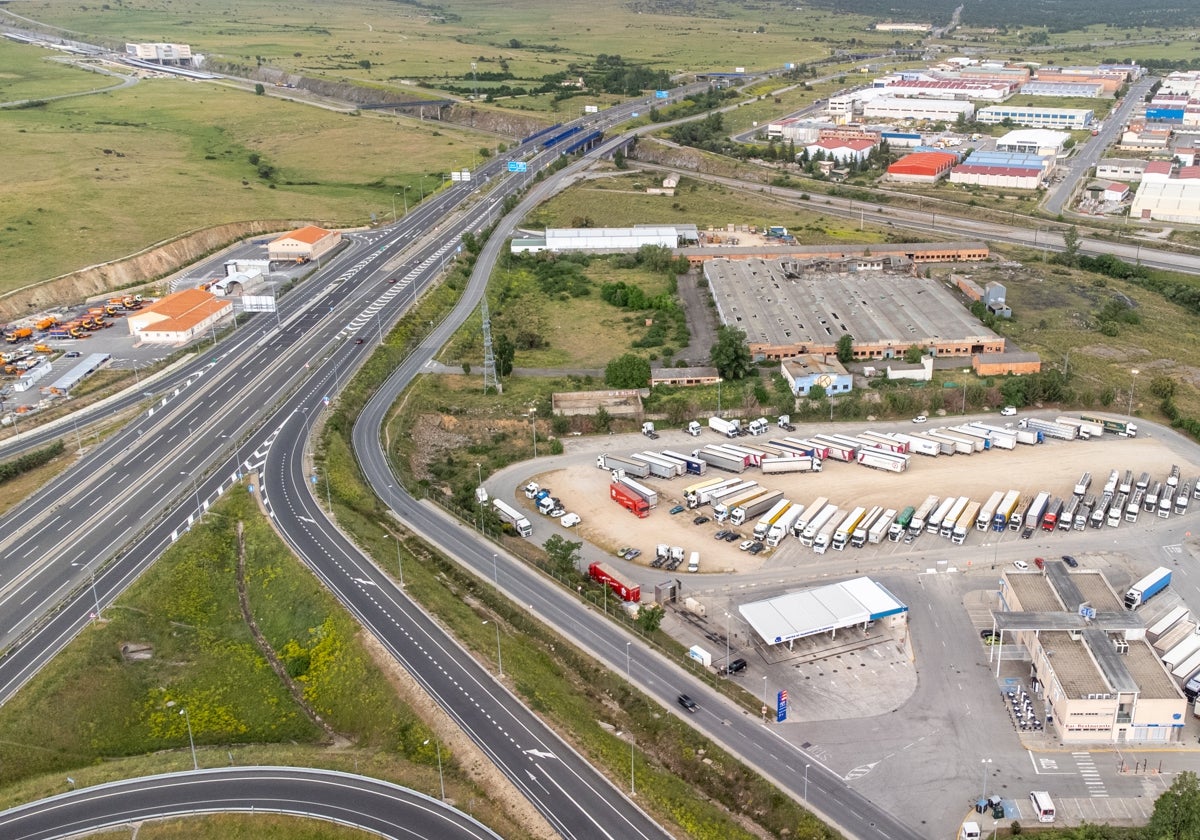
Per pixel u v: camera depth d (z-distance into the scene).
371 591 148.12
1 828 106.69
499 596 154.25
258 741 124.88
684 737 124.19
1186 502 176.62
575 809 108.69
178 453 195.12
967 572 159.75
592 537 173.62
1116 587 153.38
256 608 151.12
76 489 181.38
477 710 123.44
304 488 180.12
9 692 126.25
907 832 109.38
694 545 169.88
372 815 107.44
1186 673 131.75
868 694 132.25
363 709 127.44
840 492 184.75
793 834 110.25
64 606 144.50
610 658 139.88
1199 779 110.19
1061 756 121.06
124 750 123.62
